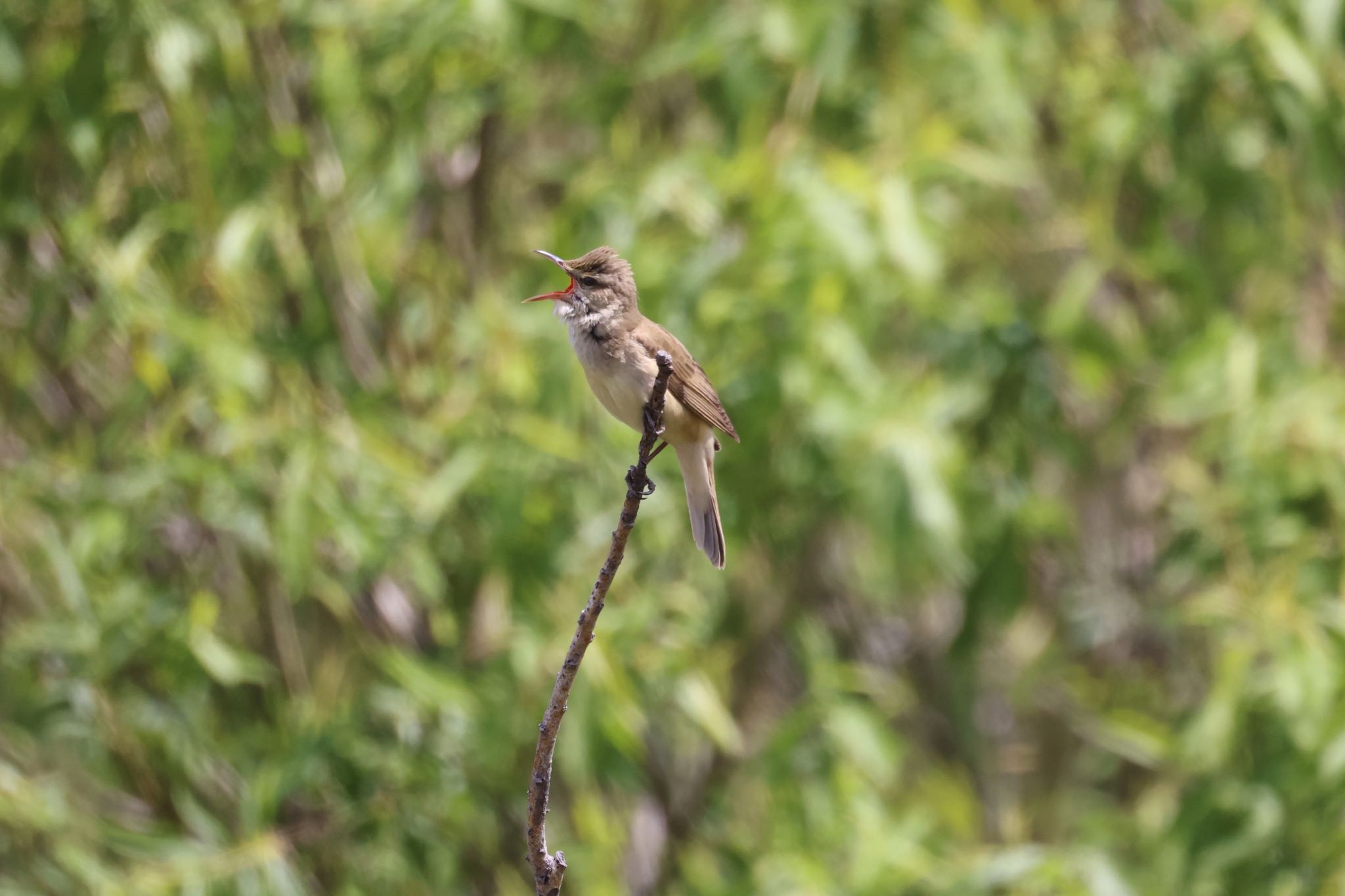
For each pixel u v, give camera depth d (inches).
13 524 528.1
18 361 539.2
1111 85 573.3
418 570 505.4
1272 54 520.4
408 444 531.5
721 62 541.3
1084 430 633.6
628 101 570.3
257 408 502.9
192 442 539.2
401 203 534.9
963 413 534.3
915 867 510.3
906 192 482.6
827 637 618.5
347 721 514.6
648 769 609.0
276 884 469.4
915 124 535.8
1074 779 738.8
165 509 518.0
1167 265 563.5
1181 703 655.8
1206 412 544.1
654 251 522.0
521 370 514.3
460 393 532.7
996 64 519.8
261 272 555.5
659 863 604.7
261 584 555.8
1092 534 688.4
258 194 532.7
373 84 549.0
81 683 508.7
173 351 496.7
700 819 609.6
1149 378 593.0
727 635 594.6
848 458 506.0
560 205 591.2
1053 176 625.0
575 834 585.6
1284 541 527.2
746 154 512.4
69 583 485.4
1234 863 513.7
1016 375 550.3
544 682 507.5
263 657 568.1
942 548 481.7
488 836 550.3
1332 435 520.4
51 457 526.9
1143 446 647.1
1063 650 665.0
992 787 703.7
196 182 508.4
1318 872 509.4
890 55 543.5
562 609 509.4
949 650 559.8
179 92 494.0
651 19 597.3
